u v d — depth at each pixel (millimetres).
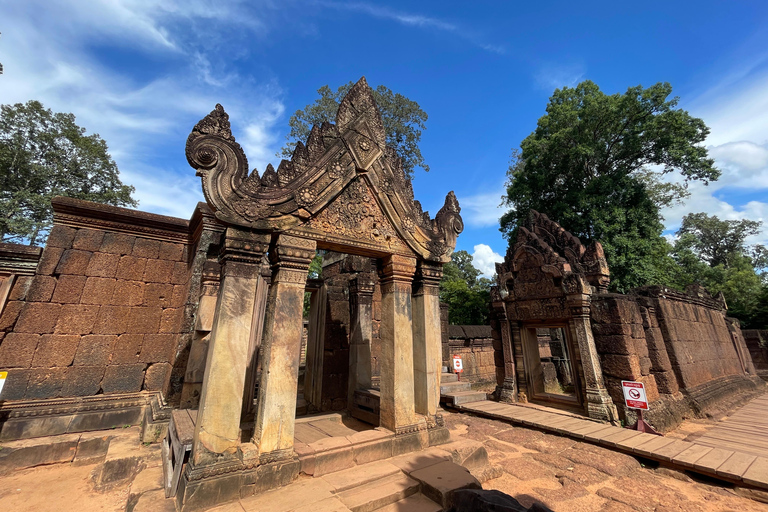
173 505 3309
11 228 18594
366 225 5246
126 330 7395
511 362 10383
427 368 5496
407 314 5434
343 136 5223
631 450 5836
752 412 10406
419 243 5801
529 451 6215
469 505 3275
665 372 9273
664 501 4340
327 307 8477
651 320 10062
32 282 6730
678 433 7906
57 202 6961
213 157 3930
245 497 3410
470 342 14844
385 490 3707
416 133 21141
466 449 5055
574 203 18016
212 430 3436
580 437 6656
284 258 4262
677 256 30297
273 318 4066
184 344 6648
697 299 13781
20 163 20219
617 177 17734
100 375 7000
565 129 18344
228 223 3926
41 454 5773
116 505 4602
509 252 11094
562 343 16156
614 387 8062
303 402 8539
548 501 4270
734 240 35906
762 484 4398
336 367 8266
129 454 5332
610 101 17875
